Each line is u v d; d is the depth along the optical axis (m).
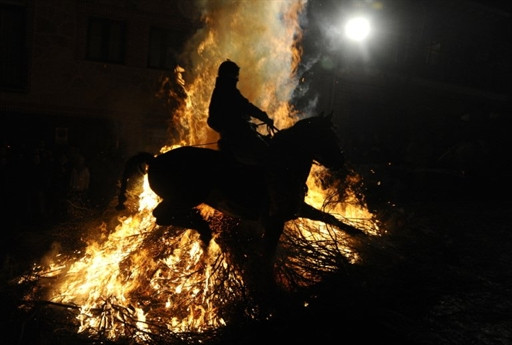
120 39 13.50
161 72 13.68
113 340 4.33
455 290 5.34
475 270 6.09
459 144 13.91
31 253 6.52
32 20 12.38
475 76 20.38
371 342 4.25
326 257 5.48
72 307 4.65
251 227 5.70
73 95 12.98
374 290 5.13
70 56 12.85
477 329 4.53
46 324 4.57
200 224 5.14
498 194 12.80
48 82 12.71
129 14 13.22
